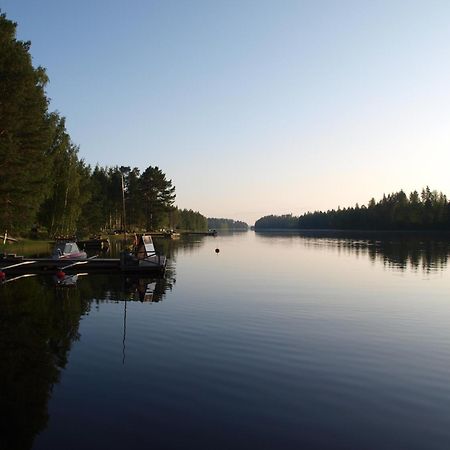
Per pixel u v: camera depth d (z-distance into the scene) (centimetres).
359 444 789
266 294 2430
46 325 1645
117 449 766
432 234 15100
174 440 796
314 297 2336
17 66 3922
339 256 5500
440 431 841
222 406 934
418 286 2806
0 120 3803
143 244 3631
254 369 1169
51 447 773
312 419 881
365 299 2292
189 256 5450
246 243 9700
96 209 8788
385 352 1347
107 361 1223
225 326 1650
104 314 1856
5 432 827
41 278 3103
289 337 1504
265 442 791
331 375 1134
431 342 1467
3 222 4275
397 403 966
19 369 1157
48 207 6475
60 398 973
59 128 6284
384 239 11419
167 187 12538
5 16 4159
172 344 1400
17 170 3978
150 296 2333
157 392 1005
